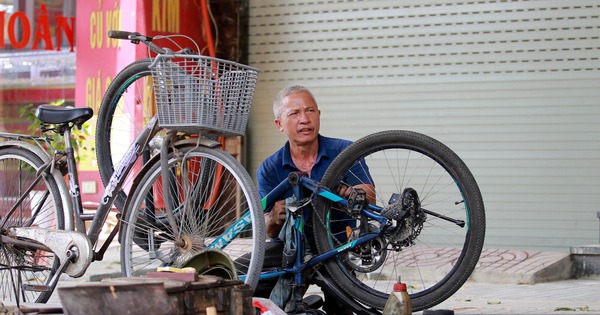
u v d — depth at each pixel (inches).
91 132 432.1
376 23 430.9
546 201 408.5
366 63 432.1
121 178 220.7
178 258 206.4
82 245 215.6
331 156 219.8
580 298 291.3
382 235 205.0
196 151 205.5
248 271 195.9
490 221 415.2
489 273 338.6
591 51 402.9
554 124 407.2
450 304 274.2
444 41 421.4
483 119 415.8
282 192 212.7
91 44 437.1
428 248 350.6
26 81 448.1
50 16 445.1
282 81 443.8
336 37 436.5
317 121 217.3
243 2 449.1
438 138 422.0
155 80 197.8
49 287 215.2
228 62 196.7
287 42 443.2
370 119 431.5
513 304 273.7
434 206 396.8
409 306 182.1
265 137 446.6
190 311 162.1
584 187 404.5
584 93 403.5
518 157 411.5
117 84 240.5
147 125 217.2
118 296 150.6
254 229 197.2
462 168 202.7
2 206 243.9
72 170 233.3
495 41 414.3
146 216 214.8
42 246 222.4
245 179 200.2
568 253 370.3
